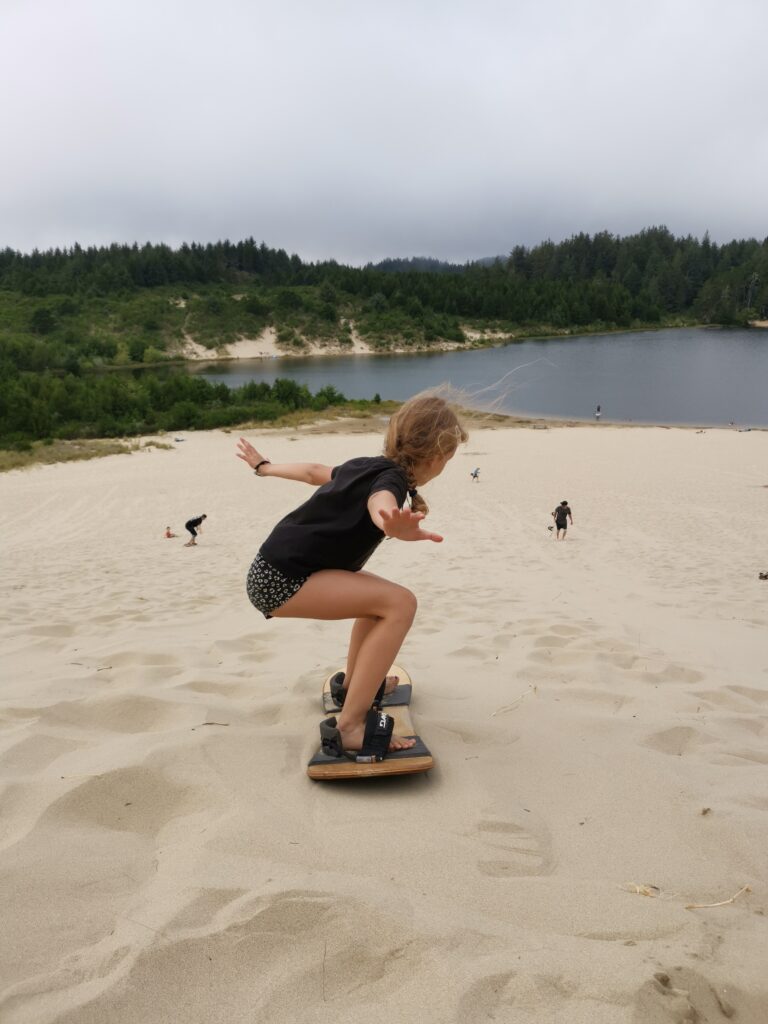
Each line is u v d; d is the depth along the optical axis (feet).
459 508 66.08
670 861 6.71
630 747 9.23
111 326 521.24
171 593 24.22
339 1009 4.72
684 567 32.65
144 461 115.75
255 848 6.60
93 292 588.91
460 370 351.46
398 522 6.54
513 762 8.73
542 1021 4.60
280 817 7.20
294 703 10.34
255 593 8.34
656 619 19.49
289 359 468.75
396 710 9.77
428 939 5.27
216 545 45.44
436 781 8.16
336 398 204.54
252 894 5.69
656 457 116.47
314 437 151.43
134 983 4.79
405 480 7.88
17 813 7.09
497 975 4.94
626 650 14.79
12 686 11.28
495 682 12.03
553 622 17.56
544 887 6.18
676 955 5.23
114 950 5.07
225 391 190.60
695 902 6.07
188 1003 4.73
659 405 219.41
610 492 79.00
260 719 9.94
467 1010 4.66
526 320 567.18
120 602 22.02
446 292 583.58
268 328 529.45
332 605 8.18
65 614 19.26
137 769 7.80
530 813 7.55
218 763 8.22
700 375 296.51
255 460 10.00
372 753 8.08
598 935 5.59
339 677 10.25
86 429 152.66
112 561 36.52
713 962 5.21
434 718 10.10
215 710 9.91
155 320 520.01
